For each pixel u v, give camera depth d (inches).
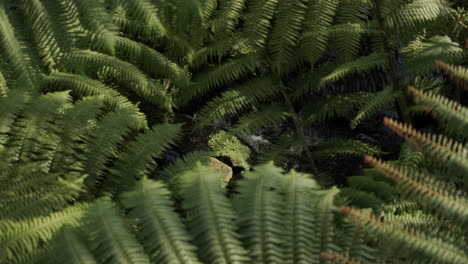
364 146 166.6
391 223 85.2
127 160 130.3
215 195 87.2
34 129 127.7
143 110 164.4
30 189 109.0
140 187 85.7
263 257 84.6
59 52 148.3
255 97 173.6
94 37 148.6
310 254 85.7
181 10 152.5
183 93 168.4
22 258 92.2
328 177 166.7
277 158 163.6
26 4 147.3
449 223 92.4
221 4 165.8
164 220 82.8
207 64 175.6
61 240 79.4
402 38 167.9
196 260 81.1
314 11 166.7
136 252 79.9
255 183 90.0
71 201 123.7
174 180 128.3
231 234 84.6
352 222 91.2
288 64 176.2
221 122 172.1
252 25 167.5
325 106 175.3
